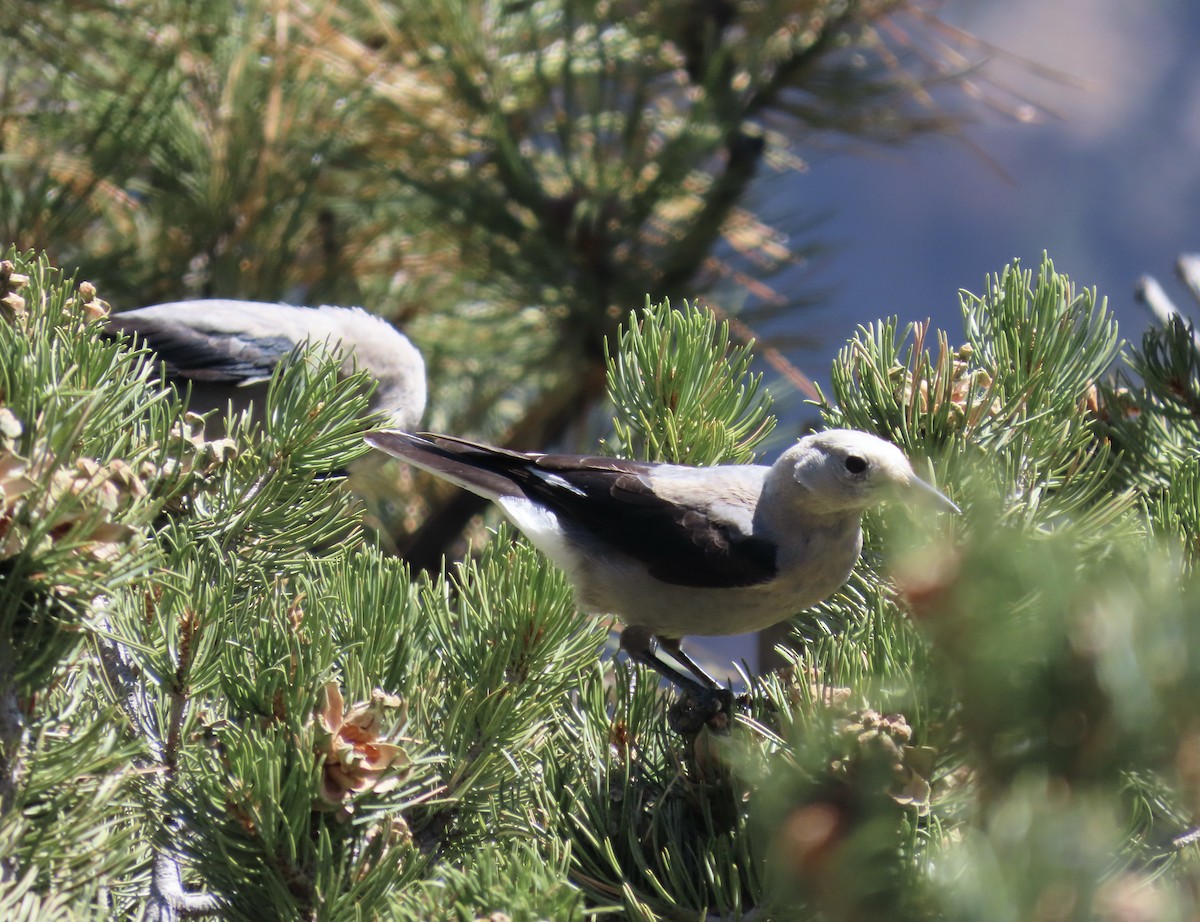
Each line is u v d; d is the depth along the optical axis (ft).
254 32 33.78
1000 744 6.81
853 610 19.01
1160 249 134.31
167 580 13.98
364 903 12.43
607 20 33.53
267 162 34.04
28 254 15.65
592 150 32.30
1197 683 6.33
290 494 16.05
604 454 23.76
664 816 14.34
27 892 11.03
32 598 11.59
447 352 37.83
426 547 33.63
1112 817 7.35
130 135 32.58
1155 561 6.66
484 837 14.60
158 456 14.70
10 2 32.09
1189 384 19.04
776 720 14.88
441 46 33.78
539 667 15.57
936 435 18.07
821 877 8.50
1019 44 132.36
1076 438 17.48
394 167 34.22
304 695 13.34
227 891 12.95
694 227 33.04
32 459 11.46
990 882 6.79
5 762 11.42
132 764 13.25
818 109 34.63
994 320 18.53
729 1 33.55
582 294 32.78
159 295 34.65
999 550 6.66
